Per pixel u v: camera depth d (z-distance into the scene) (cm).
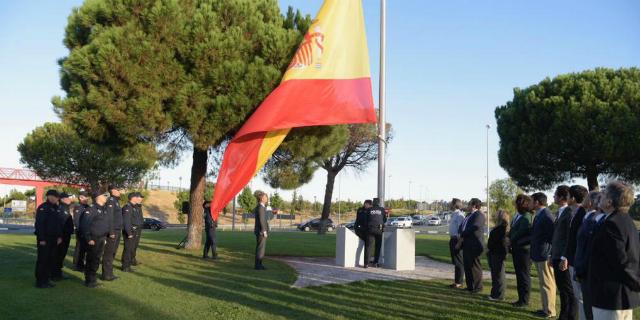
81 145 4012
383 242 1248
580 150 2744
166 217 6925
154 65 1219
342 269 1183
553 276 727
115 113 1211
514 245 797
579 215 600
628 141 2584
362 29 1206
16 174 5212
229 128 1306
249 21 1334
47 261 880
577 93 2775
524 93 3042
